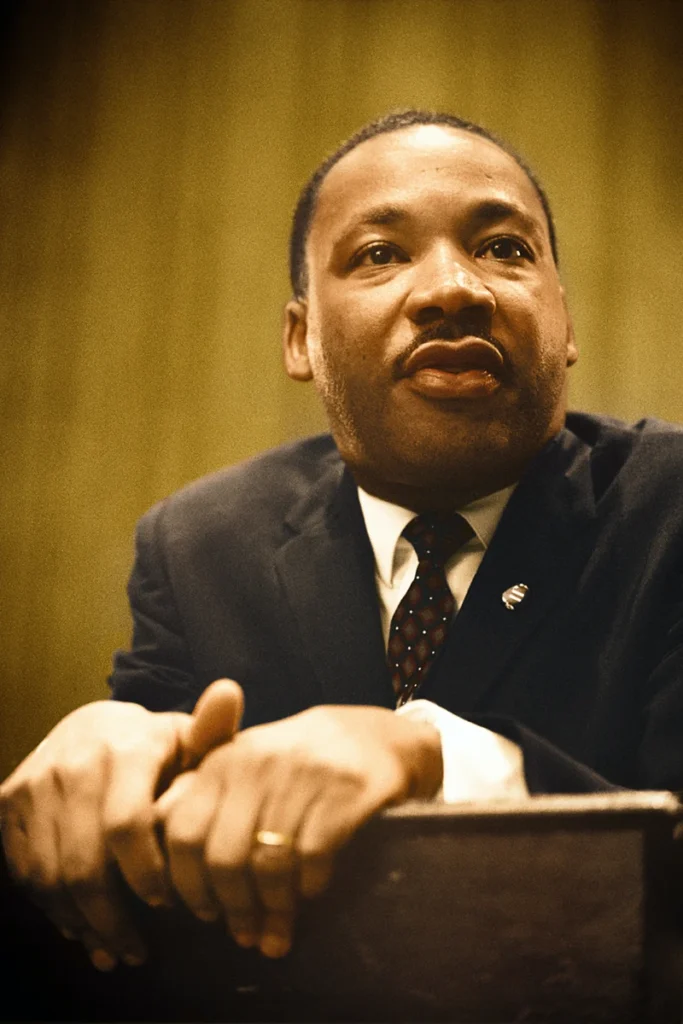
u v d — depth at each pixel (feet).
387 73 9.29
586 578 3.47
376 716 2.36
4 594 8.57
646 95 9.19
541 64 9.25
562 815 1.99
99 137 9.25
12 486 8.81
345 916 2.04
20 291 9.07
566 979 1.94
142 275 9.09
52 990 2.21
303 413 8.93
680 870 1.95
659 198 9.06
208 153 9.23
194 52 9.35
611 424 4.07
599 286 8.92
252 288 9.05
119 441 8.86
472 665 3.37
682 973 1.95
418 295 3.50
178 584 4.01
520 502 3.67
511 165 3.88
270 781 2.14
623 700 3.23
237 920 2.10
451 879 2.01
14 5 9.55
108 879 2.22
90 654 8.54
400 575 3.77
